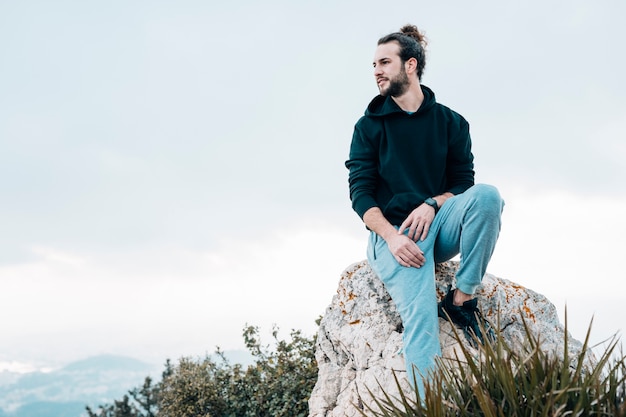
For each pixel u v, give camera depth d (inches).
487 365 91.0
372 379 144.6
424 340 134.4
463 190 158.7
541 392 82.7
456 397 88.4
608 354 88.0
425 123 158.7
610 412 82.4
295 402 337.7
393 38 160.2
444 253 151.1
